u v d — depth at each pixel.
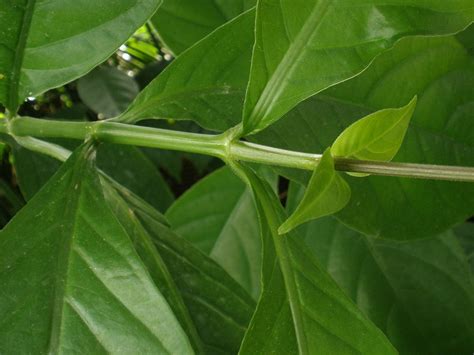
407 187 0.25
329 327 0.18
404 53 0.26
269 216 0.19
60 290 0.17
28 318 0.16
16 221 0.18
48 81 0.21
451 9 0.19
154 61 0.62
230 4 0.29
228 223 0.37
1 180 0.37
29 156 0.29
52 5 0.20
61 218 0.18
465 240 0.40
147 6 0.20
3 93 0.21
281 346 0.17
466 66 0.27
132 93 0.53
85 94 0.52
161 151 0.48
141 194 0.34
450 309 0.31
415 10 0.19
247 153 0.19
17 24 0.20
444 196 0.26
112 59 0.62
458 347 0.30
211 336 0.21
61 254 0.18
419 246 0.32
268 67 0.19
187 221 0.37
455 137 0.26
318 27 0.19
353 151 0.17
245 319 0.22
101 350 0.16
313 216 0.16
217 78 0.23
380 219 0.25
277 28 0.19
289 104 0.19
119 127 0.20
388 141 0.17
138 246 0.22
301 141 0.24
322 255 0.33
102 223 0.18
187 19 0.29
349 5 0.19
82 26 0.20
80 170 0.19
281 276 0.19
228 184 0.37
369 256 0.32
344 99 0.26
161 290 0.21
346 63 0.19
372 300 0.31
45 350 0.16
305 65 0.19
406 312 0.31
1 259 0.17
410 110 0.17
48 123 0.21
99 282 0.17
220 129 0.23
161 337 0.16
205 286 0.22
